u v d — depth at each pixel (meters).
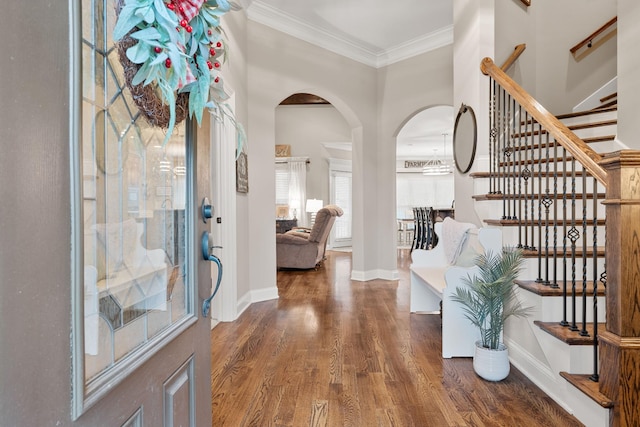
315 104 7.89
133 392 0.76
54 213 0.55
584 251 1.87
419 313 3.67
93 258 0.68
